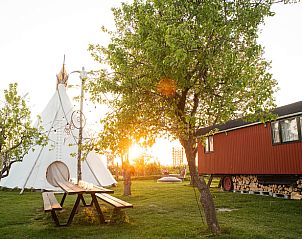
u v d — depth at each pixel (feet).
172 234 24.82
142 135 24.70
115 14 26.78
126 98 23.73
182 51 18.61
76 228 28.12
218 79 22.04
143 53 23.02
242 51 23.70
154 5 22.00
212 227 24.59
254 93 22.35
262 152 51.31
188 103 27.30
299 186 45.73
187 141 26.11
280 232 25.13
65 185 36.17
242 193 56.85
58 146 69.87
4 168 29.01
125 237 24.41
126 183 56.08
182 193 56.18
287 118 46.19
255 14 22.07
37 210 39.52
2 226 30.22
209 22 20.95
